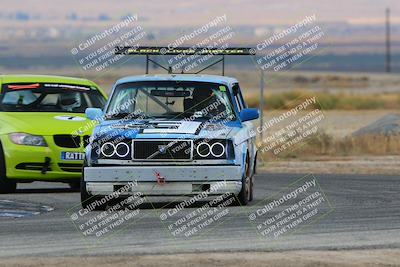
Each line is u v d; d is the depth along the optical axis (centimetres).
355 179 6738
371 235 4125
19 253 3769
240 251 3788
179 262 3559
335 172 7519
